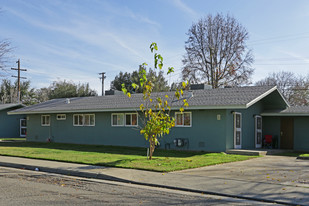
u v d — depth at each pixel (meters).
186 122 18.19
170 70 11.98
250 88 19.09
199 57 35.97
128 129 20.64
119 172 10.21
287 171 10.55
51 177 10.00
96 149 18.31
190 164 11.70
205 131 17.42
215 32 35.44
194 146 17.78
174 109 18.17
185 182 8.73
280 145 20.91
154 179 9.16
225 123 16.77
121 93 27.20
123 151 17.08
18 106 34.41
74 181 9.30
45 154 15.27
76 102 25.56
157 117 12.62
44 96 60.28
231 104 15.88
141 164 11.59
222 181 8.84
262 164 12.37
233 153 16.56
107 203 6.62
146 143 19.70
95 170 10.56
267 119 21.52
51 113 25.47
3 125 33.59
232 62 35.00
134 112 20.36
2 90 56.97
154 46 11.88
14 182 9.02
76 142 23.62
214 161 12.66
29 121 27.17
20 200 6.81
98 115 22.38
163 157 14.10
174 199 7.07
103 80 45.03
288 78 45.47
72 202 6.68
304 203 6.61
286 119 20.83
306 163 12.71
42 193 7.55
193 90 21.52
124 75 51.09
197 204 6.62
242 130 18.52
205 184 8.46
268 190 7.72
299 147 20.17
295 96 43.66
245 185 8.30
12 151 16.86
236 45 34.91
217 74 35.22
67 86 52.91
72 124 23.97
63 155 14.73
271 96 20.27
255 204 6.68
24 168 12.02
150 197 7.24
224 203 6.74
